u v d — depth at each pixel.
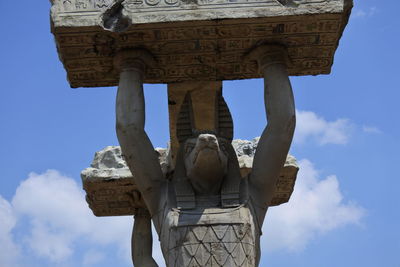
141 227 9.25
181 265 7.07
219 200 7.46
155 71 8.23
